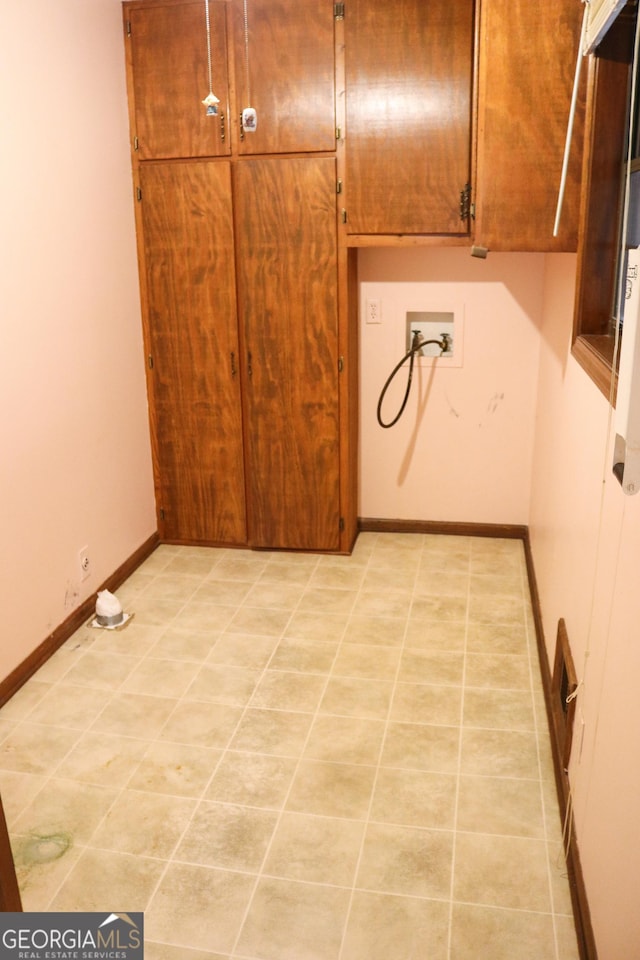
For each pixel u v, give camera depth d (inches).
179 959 69.6
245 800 87.7
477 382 147.6
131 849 81.4
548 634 107.9
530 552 140.6
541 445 133.0
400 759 93.6
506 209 101.6
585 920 67.9
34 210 108.3
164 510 151.9
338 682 108.7
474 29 117.1
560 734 89.5
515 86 98.1
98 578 130.8
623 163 83.1
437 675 109.9
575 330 89.4
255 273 135.1
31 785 90.5
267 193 130.9
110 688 108.3
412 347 147.6
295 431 141.9
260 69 126.2
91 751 96.0
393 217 127.1
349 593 133.6
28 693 107.5
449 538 155.0
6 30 100.9
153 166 134.6
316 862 79.4
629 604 59.4
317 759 93.8
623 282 80.0
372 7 119.3
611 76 81.0
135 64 130.7
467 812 85.4
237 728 99.7
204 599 132.3
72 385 120.0
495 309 143.3
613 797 61.5
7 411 104.3
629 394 47.9
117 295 132.8
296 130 127.6
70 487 120.9
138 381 142.3
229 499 148.8
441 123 121.7
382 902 74.8
